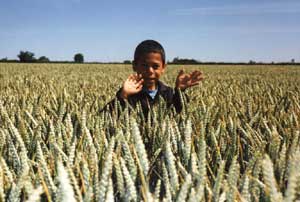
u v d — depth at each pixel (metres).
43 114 3.18
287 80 16.88
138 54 3.96
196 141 2.35
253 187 1.46
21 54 85.31
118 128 2.50
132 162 1.56
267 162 1.11
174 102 3.95
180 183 1.62
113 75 20.19
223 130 2.57
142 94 3.94
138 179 1.54
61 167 1.12
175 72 24.36
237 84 12.06
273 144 1.93
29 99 4.91
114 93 6.96
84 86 9.80
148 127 2.56
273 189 1.09
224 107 3.76
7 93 6.95
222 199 1.32
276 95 6.48
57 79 15.62
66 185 1.11
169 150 1.48
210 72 27.44
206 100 4.85
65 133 2.27
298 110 3.44
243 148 2.47
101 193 1.24
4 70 28.30
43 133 2.54
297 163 1.21
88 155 1.96
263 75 23.17
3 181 1.51
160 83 4.14
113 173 1.71
